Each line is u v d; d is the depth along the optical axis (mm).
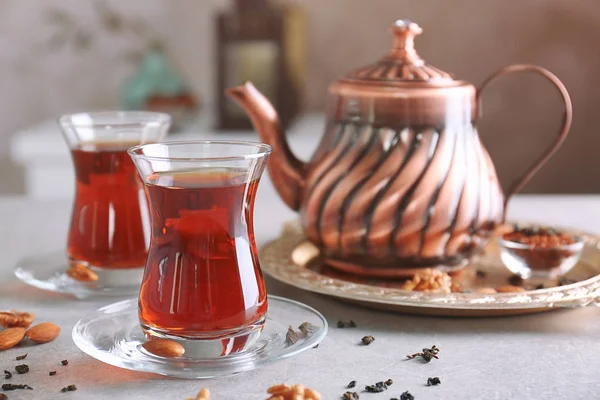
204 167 526
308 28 1659
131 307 593
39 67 1713
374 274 649
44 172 1388
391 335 577
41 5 1688
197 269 528
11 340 560
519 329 584
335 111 648
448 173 627
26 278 646
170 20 1684
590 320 599
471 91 643
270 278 683
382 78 637
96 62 1709
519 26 1621
